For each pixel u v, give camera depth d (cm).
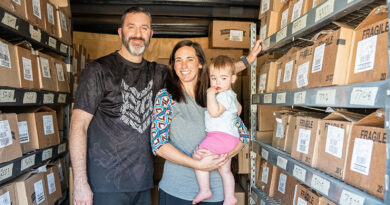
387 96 87
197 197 143
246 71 301
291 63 167
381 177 94
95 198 151
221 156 144
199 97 159
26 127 179
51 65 210
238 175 276
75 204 145
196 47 159
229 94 161
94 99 149
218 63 163
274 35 175
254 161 217
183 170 148
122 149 153
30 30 176
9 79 153
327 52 126
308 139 141
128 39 157
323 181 120
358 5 103
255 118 217
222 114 156
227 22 297
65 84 233
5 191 147
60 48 227
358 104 99
